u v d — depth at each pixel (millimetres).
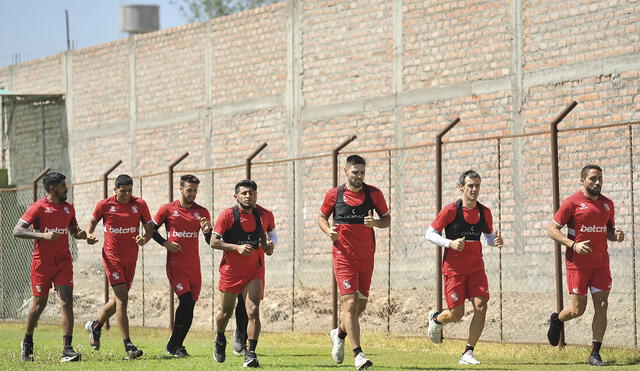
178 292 41125
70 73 91812
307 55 70438
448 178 59875
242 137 75188
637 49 50750
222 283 36406
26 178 96250
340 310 59156
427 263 60375
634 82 50812
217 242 35719
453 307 36375
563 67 54281
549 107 54875
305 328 57812
